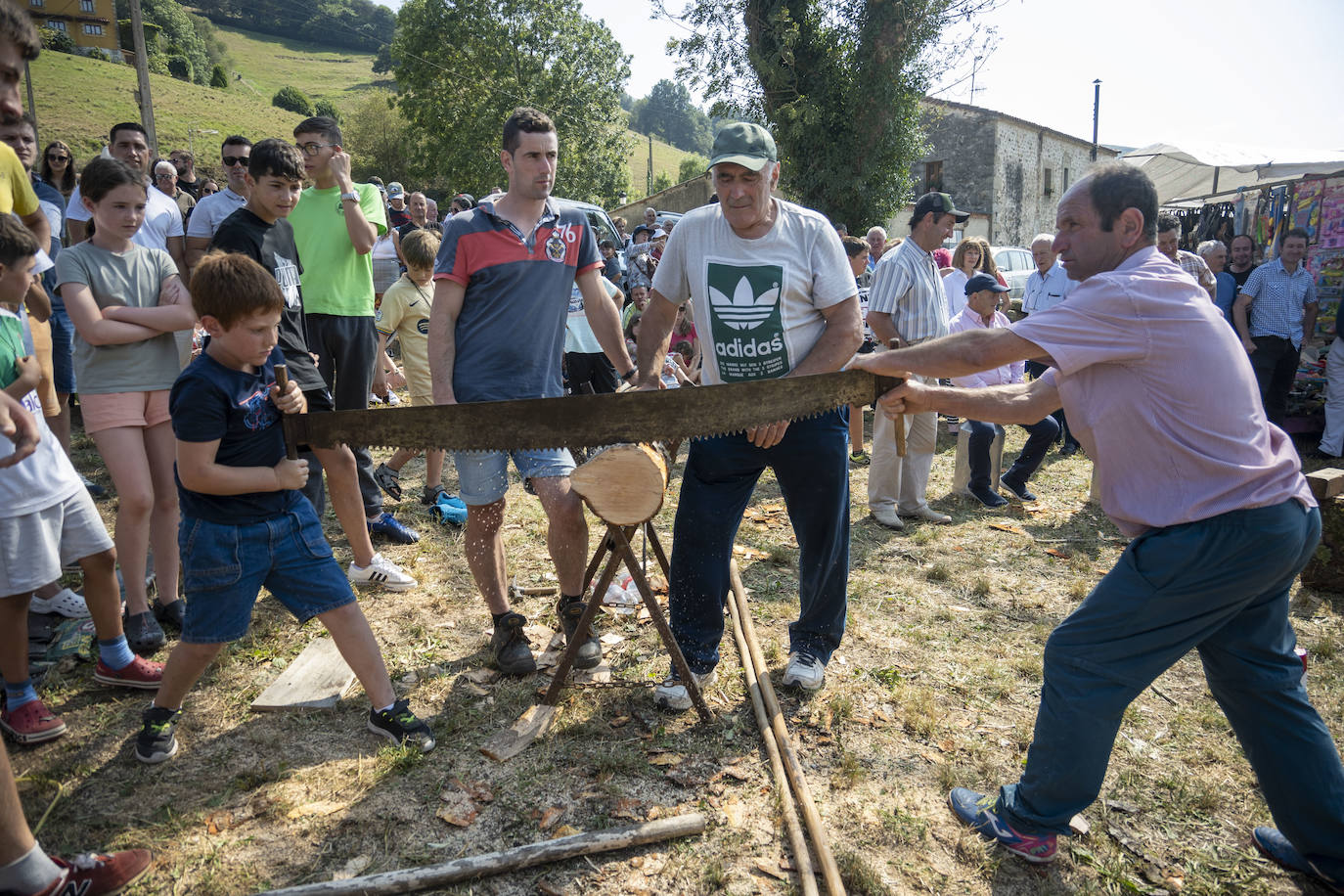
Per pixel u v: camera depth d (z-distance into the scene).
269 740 3.07
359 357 4.83
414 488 6.11
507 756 2.97
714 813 2.72
